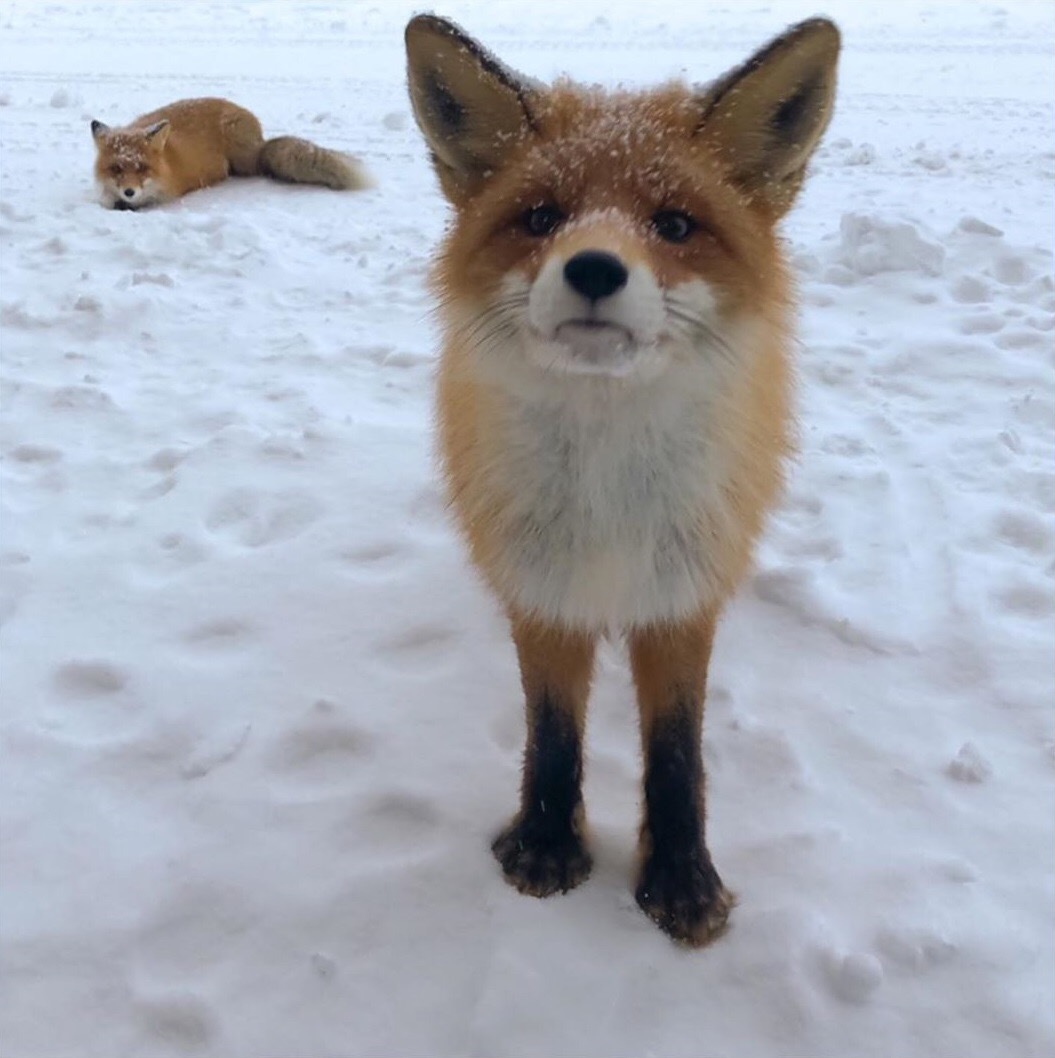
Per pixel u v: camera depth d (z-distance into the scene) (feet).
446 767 1.92
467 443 1.63
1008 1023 1.48
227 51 10.15
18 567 2.42
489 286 1.45
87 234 4.70
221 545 2.52
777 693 2.09
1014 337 3.51
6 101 7.89
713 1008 1.52
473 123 1.55
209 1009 1.51
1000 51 9.45
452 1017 1.51
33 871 1.70
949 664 2.15
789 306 1.66
